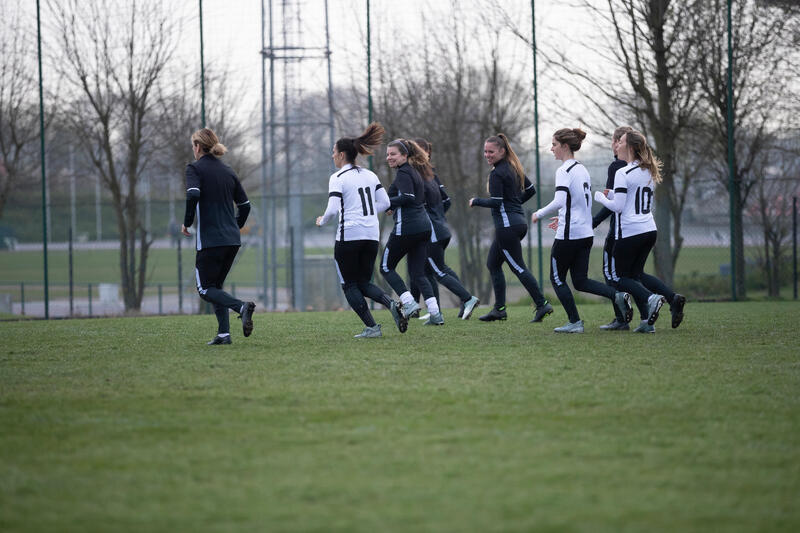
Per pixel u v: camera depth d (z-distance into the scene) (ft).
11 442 42.27
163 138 193.57
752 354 69.82
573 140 83.87
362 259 82.23
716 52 165.07
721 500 32.55
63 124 193.67
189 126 193.77
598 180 169.48
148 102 191.72
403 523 30.30
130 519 31.07
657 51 166.81
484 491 33.83
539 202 148.66
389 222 195.72
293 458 38.81
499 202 93.56
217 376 60.44
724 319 101.71
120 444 41.70
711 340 79.41
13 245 511.81
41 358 71.20
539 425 44.62
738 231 156.56
